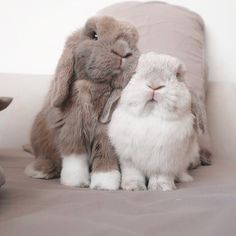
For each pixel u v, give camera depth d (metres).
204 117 0.99
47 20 1.75
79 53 0.94
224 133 1.54
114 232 0.63
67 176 0.97
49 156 1.08
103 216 0.71
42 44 1.76
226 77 1.67
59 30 1.75
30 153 1.39
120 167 0.97
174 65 0.92
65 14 1.74
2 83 1.60
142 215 0.72
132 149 0.91
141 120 0.90
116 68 0.91
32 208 0.76
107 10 1.57
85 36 0.96
